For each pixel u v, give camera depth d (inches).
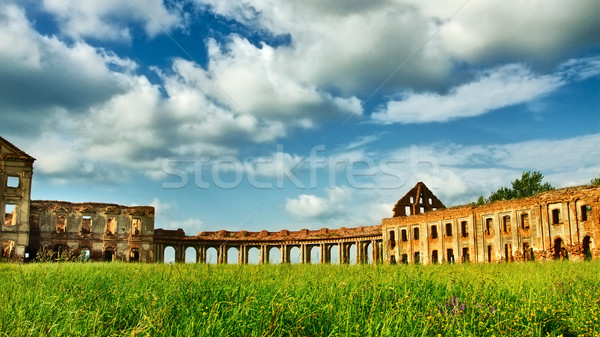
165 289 443.8
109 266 804.6
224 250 2987.2
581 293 480.7
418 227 2193.7
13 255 2060.8
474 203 1892.2
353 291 419.8
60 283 492.4
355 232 2647.6
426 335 332.2
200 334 309.1
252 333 314.5
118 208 2573.8
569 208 1496.1
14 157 2114.9
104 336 326.6
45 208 2401.6
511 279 597.9
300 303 374.3
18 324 320.2
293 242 2925.7
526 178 2527.1
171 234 2920.8
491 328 352.5
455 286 484.7
